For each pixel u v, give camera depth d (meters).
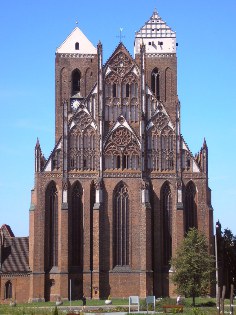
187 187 158.00
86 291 152.25
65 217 153.00
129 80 161.88
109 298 151.12
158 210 156.62
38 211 153.88
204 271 131.62
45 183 155.25
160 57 170.12
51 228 154.62
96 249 152.88
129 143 158.50
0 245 156.00
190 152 159.00
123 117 159.88
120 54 163.00
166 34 171.62
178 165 157.88
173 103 168.50
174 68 169.75
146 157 158.25
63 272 151.50
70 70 169.00
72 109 165.88
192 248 134.12
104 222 155.25
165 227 156.75
